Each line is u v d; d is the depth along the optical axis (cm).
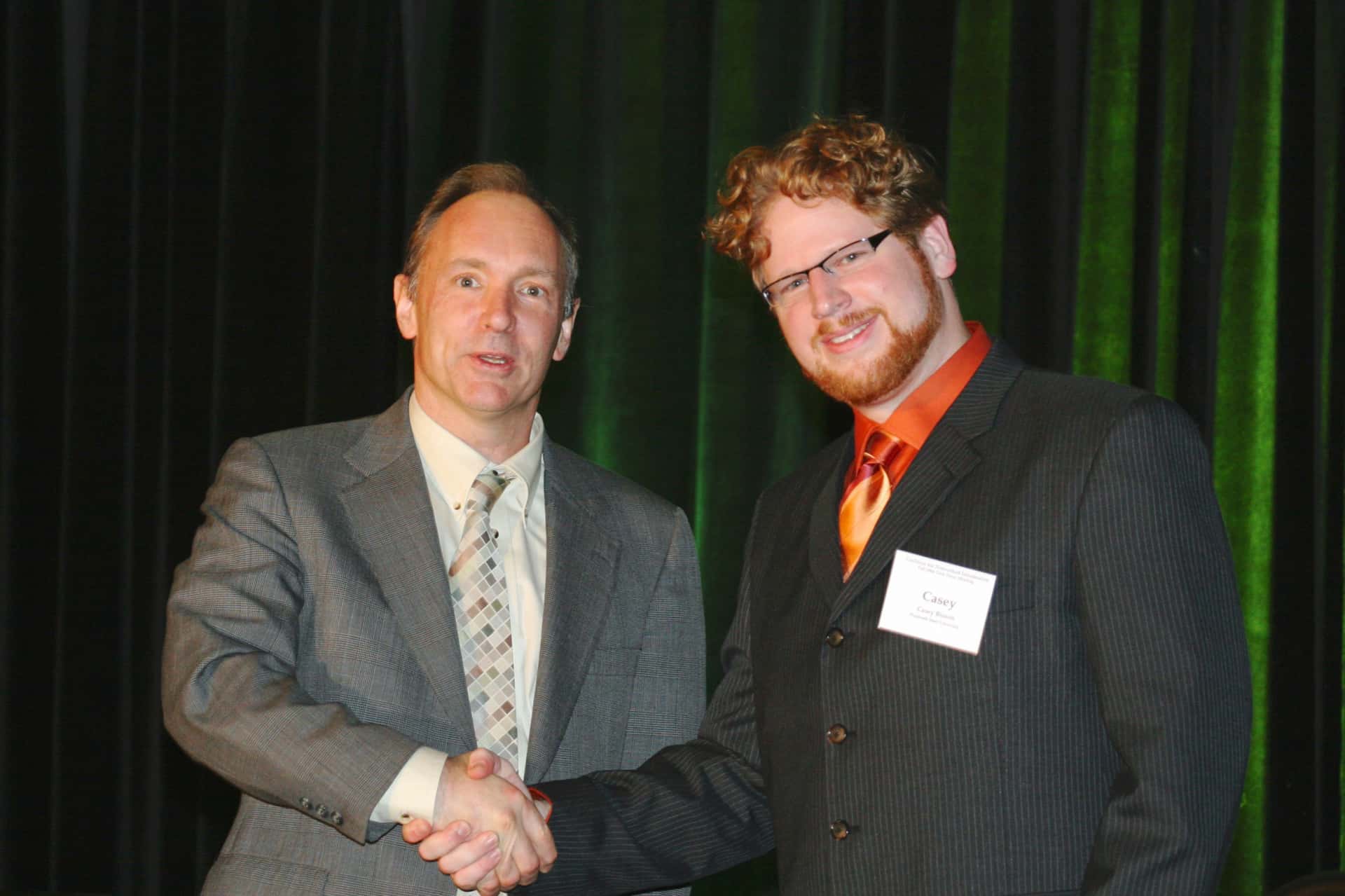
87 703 382
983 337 186
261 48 384
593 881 192
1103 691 155
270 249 385
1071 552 159
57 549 391
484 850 178
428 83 383
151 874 376
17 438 386
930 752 161
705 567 377
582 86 383
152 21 395
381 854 189
